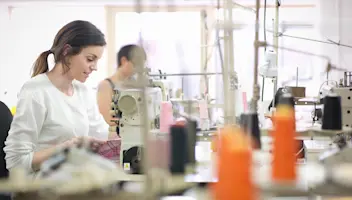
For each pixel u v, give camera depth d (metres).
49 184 1.06
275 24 2.67
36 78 2.31
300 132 1.58
